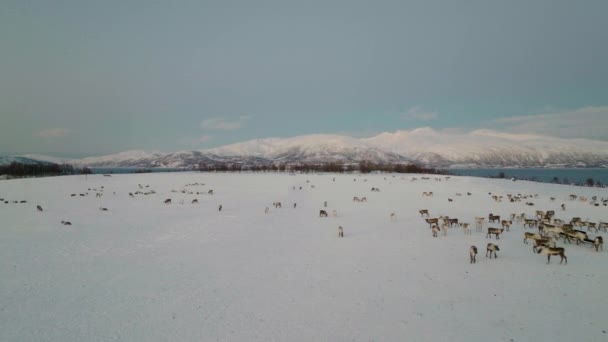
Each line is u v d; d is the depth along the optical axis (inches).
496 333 575.2
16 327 617.3
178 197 2817.4
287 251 1117.1
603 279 795.4
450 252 1069.1
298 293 761.6
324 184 3912.4
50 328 614.2
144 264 981.8
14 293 768.9
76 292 776.9
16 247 1173.1
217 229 1497.3
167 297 746.2
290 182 4215.1
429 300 713.0
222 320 640.4
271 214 1926.7
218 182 4261.8
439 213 1889.8
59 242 1251.2
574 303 676.1
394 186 3553.2
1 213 1931.6
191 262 1000.9
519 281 799.1
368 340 565.3
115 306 702.5
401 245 1177.4
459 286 782.5
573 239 1157.1
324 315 655.8
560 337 557.9
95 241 1270.9
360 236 1336.1
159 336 585.9
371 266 944.3
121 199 2662.4
